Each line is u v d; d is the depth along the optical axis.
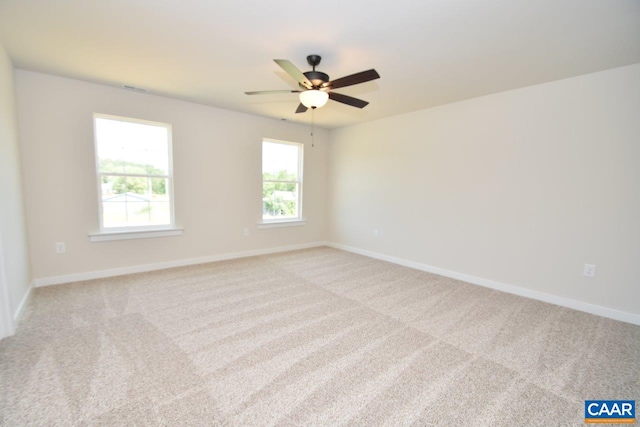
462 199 3.69
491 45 2.23
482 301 3.04
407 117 4.24
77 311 2.59
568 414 1.53
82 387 1.64
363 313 2.70
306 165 5.32
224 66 2.73
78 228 3.30
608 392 1.69
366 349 2.10
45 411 1.47
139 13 1.90
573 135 2.83
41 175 3.05
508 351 2.10
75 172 3.23
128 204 3.66
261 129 4.66
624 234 2.61
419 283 3.58
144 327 2.34
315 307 2.82
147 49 2.41
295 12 1.86
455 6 1.76
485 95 3.40
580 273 2.86
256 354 2.01
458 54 2.39
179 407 1.52
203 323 2.44
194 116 3.98
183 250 4.08
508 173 3.27
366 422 1.45
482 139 3.46
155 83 3.21
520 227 3.22
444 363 1.95
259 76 2.97
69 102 3.13
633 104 2.52
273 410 1.52
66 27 2.08
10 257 2.32
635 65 2.50
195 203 4.11
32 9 1.85
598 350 2.13
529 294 3.18
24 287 2.73
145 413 1.47
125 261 3.63
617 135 2.61
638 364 1.96
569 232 2.90
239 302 2.89
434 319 2.60
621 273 2.64
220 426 1.41
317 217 5.62
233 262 4.35
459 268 3.77
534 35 2.08
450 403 1.59
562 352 2.10
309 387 1.70
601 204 2.71
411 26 2.00
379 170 4.68
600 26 1.94
